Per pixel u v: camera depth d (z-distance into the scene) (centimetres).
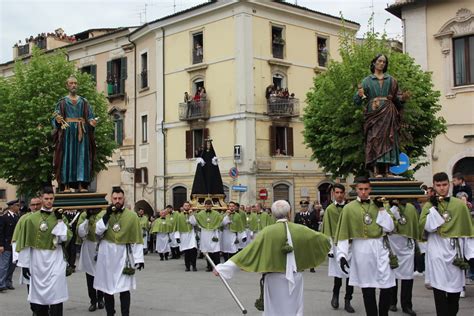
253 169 2897
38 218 899
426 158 2208
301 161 3112
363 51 1997
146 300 1174
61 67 2512
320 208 1927
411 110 1819
